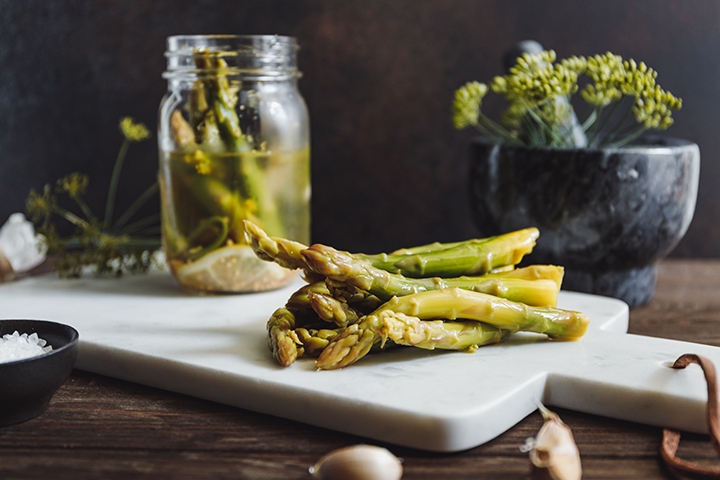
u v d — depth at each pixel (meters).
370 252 0.71
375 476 0.38
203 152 0.52
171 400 0.45
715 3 0.65
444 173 0.70
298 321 0.47
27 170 0.71
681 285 0.61
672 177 0.53
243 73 0.53
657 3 0.66
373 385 0.42
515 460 0.40
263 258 0.48
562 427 0.39
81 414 0.43
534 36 0.67
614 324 0.50
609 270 0.55
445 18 0.68
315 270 0.45
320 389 0.42
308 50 0.69
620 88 0.53
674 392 0.41
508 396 0.41
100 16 0.69
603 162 0.53
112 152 0.71
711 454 0.40
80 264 0.60
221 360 0.45
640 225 0.54
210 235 0.53
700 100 0.67
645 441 0.41
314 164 0.70
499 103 0.68
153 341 0.47
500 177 0.56
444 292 0.45
